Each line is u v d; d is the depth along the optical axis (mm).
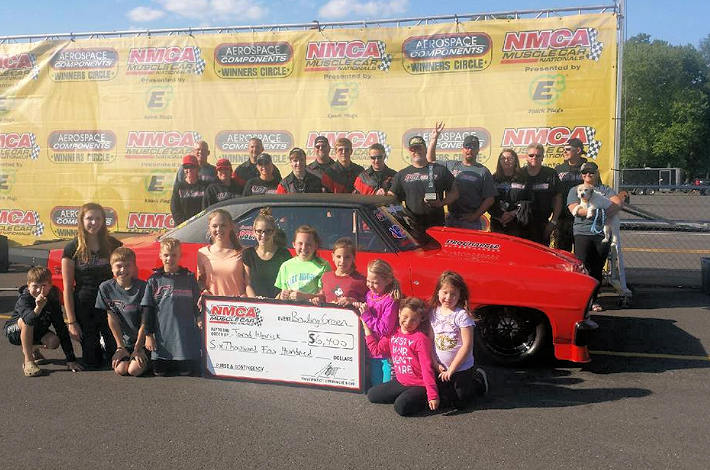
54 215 10273
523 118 8562
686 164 68500
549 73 8422
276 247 5223
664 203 25219
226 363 4996
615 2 8133
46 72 10109
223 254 5168
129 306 5176
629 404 4594
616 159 8141
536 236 7457
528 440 3988
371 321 4555
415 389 4406
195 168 7422
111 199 10047
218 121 9547
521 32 8477
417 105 8891
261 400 4652
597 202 7141
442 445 3922
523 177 7359
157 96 9711
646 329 6707
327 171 7422
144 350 5285
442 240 6082
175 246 5020
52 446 3934
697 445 3916
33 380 5133
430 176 6867
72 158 10125
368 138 9086
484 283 5254
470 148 7188
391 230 5504
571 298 5102
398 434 4078
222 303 4938
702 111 67250
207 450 3861
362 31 8969
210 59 9492
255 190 7410
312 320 4738
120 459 3758
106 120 9953
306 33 9164
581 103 8367
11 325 5305
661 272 10031
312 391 4816
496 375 5242
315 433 4094
